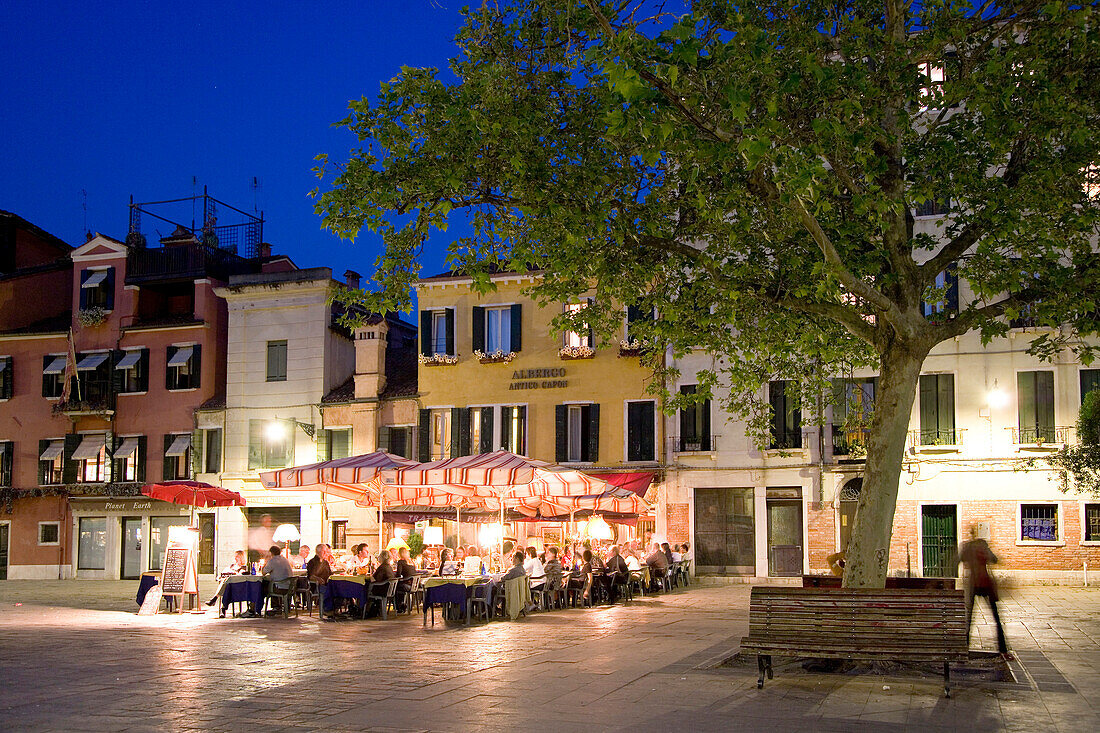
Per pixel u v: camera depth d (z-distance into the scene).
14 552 42.31
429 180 12.69
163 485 26.14
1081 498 29.80
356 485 24.66
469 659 13.78
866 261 13.70
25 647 15.62
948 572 30.95
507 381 36.88
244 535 39.44
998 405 30.88
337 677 12.12
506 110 12.90
